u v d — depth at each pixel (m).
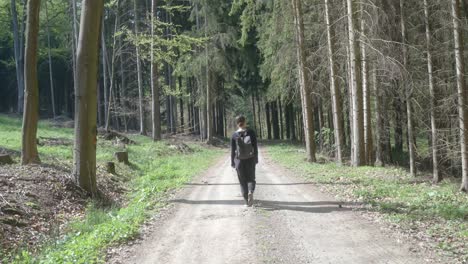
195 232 7.64
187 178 15.48
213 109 45.91
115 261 6.27
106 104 40.53
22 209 9.00
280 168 18.89
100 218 9.33
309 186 12.62
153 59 29.75
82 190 11.51
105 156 18.62
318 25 20.55
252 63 35.00
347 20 18.14
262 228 7.65
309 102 21.50
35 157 13.87
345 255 6.07
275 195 11.10
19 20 48.16
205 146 35.09
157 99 31.89
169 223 8.46
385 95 20.50
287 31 22.23
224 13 33.94
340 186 12.36
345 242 6.67
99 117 45.34
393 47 16.88
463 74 12.91
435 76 15.41
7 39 51.06
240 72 37.84
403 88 17.86
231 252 6.39
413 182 13.88
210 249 6.61
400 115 21.80
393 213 8.53
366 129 18.22
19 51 43.34
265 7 27.06
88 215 9.64
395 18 17.98
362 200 10.05
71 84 56.06
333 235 7.08
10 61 51.38
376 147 21.34
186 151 28.91
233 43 33.62
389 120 22.09
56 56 50.81
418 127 19.22
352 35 17.19
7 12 48.28
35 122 13.85
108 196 12.36
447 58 15.59
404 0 17.16
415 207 9.18
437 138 15.69
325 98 23.98
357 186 12.27
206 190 12.50
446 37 15.36
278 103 49.41
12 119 36.31
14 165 13.28
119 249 6.83
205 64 33.69
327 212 8.79
